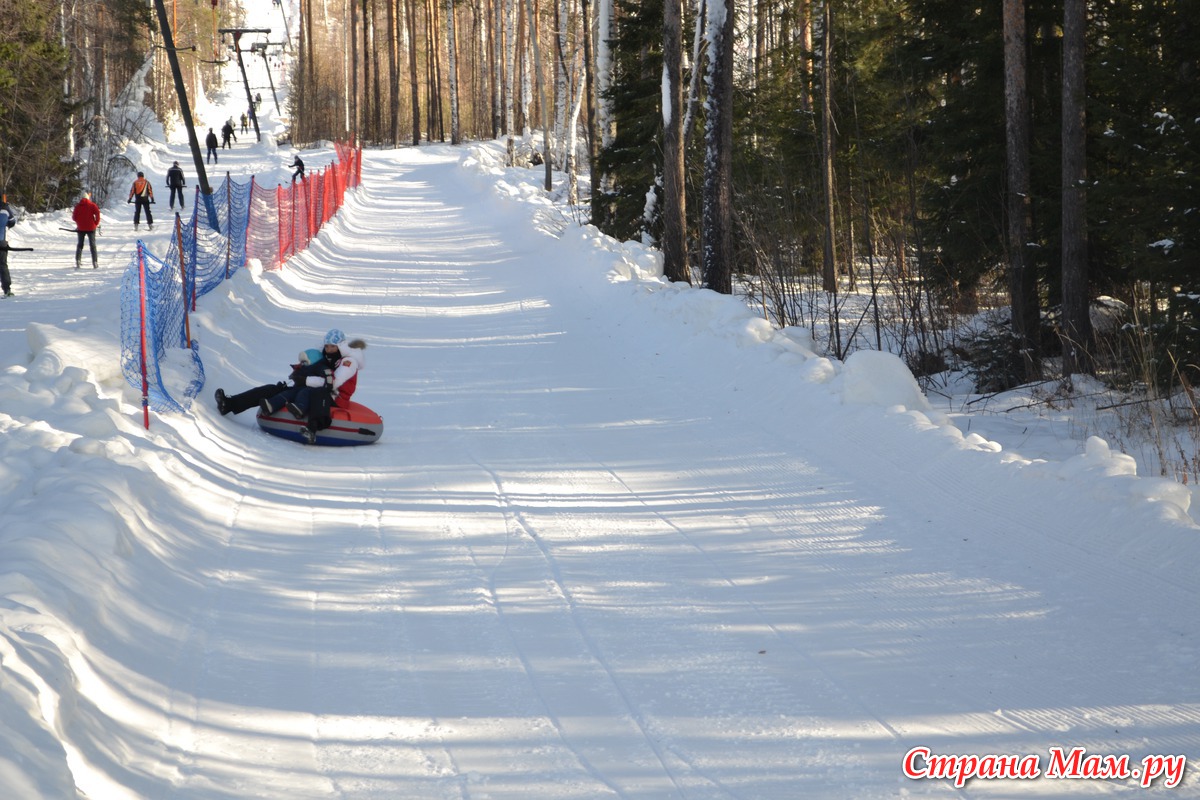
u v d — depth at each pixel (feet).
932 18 61.87
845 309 71.82
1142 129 43.50
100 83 189.26
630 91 99.60
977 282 63.77
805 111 94.38
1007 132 52.49
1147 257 42.04
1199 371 40.60
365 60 276.00
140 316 33.35
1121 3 48.01
